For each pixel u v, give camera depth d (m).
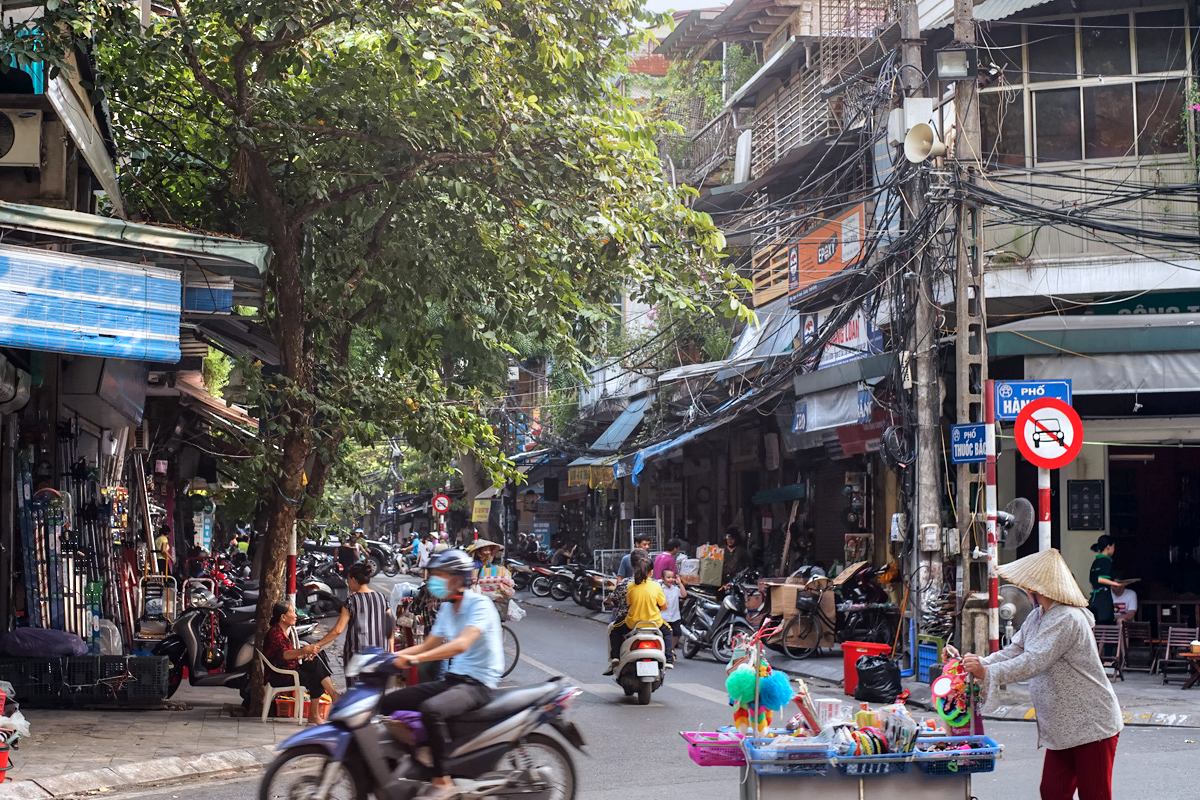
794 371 19.20
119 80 13.63
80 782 8.96
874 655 13.88
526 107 12.46
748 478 27.80
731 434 28.06
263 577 12.74
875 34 20.81
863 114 17.88
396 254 13.51
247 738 11.02
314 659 12.35
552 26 11.64
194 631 13.62
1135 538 19.12
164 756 9.91
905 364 15.22
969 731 6.49
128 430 20.72
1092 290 17.56
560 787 7.53
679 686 15.22
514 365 36.53
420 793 7.18
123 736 10.95
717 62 33.09
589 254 13.37
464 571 7.54
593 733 11.41
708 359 28.06
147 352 10.09
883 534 20.30
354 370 14.00
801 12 26.88
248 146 12.25
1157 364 15.90
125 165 14.30
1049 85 18.25
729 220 27.48
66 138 11.51
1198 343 15.83
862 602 18.11
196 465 26.67
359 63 12.62
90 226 9.88
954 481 16.81
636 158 13.20
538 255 13.47
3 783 8.60
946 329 17.12
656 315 29.44
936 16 20.52
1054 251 17.86
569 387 37.50
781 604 17.77
